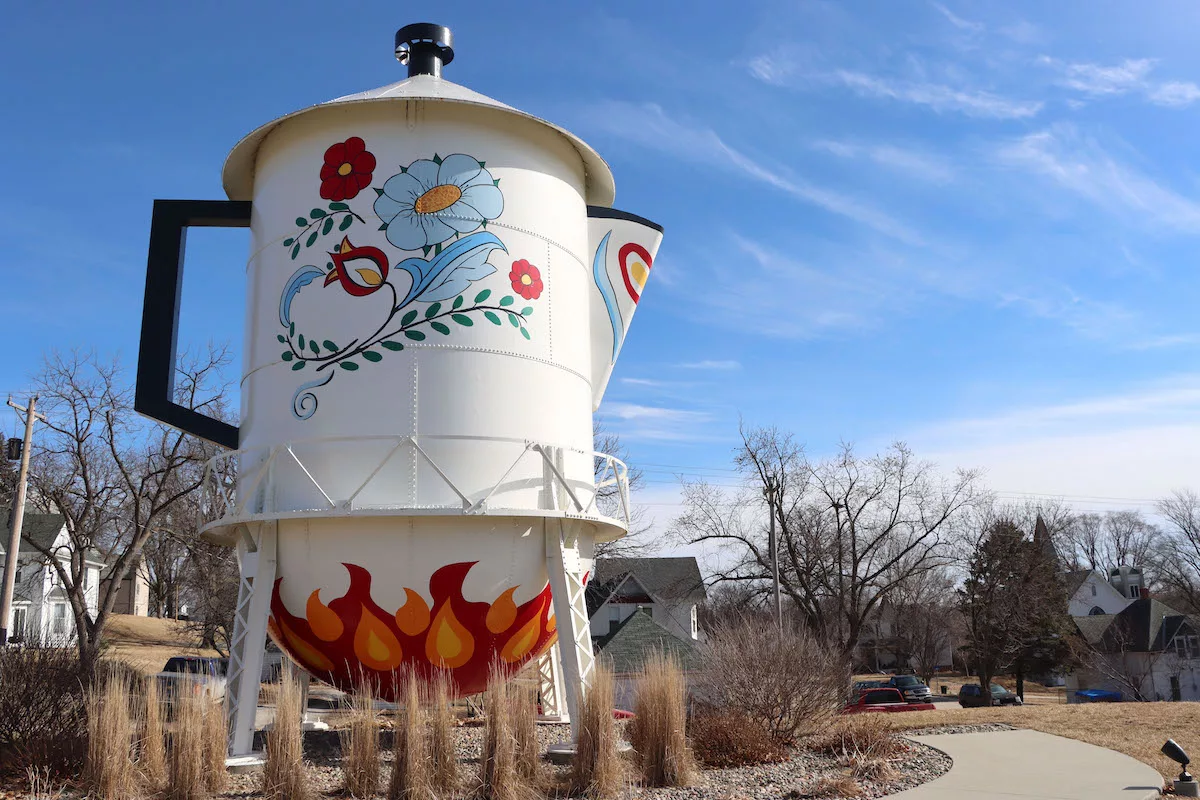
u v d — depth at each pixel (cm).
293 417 1268
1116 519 10019
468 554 1231
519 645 1310
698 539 3988
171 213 1429
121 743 961
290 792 939
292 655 1363
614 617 5031
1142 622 5853
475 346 1271
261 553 1252
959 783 1096
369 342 1255
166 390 1376
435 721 990
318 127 1346
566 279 1401
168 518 3850
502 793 948
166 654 4525
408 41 1594
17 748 1064
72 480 3197
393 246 1280
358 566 1219
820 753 1338
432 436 1234
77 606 3022
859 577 4322
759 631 1593
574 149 1485
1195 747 1359
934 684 6431
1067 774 1154
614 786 1012
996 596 4834
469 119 1346
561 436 1334
